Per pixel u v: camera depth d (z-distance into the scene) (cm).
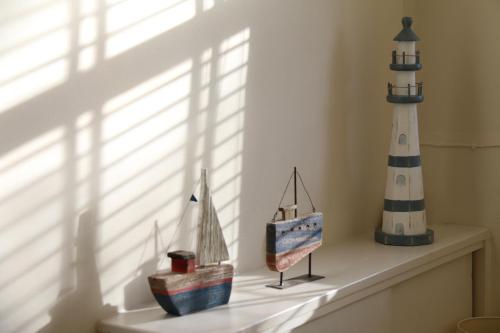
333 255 193
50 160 135
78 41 138
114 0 144
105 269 146
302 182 194
